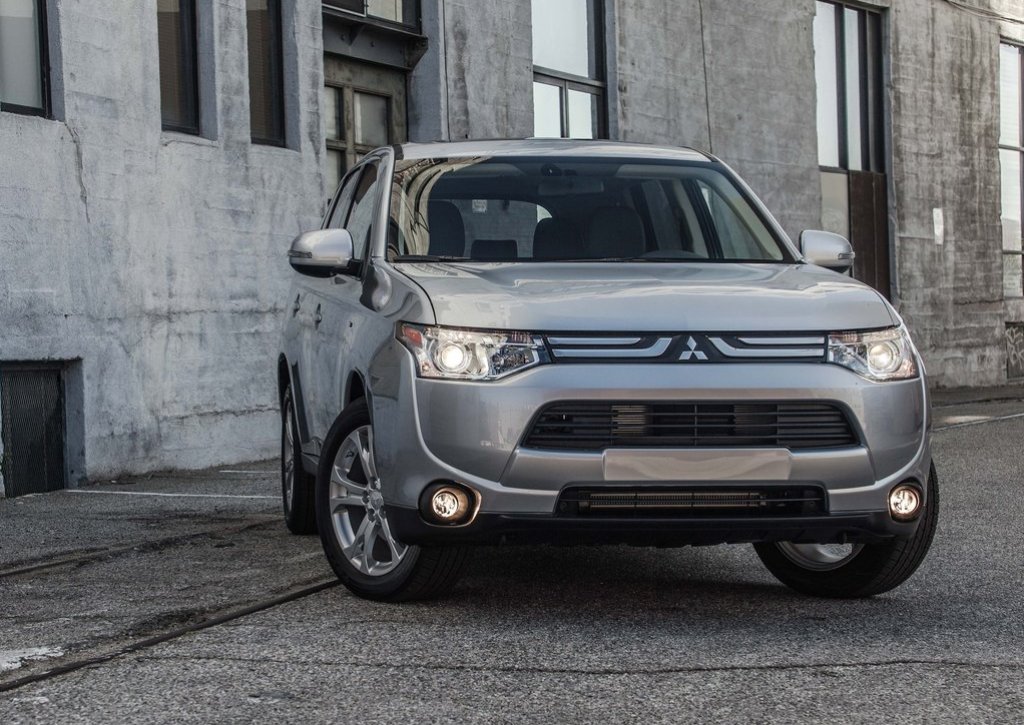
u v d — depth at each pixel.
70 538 7.80
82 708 4.07
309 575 6.29
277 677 4.39
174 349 11.66
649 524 4.90
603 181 6.44
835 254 6.15
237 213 12.38
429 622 5.18
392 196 6.30
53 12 10.52
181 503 9.37
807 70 22.00
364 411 5.51
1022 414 17.38
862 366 5.08
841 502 5.00
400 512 5.05
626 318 5.00
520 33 16.66
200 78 12.25
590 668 4.47
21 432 10.31
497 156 6.62
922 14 24.72
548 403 4.86
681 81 19.45
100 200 10.85
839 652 4.70
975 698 4.12
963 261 25.61
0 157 9.92
